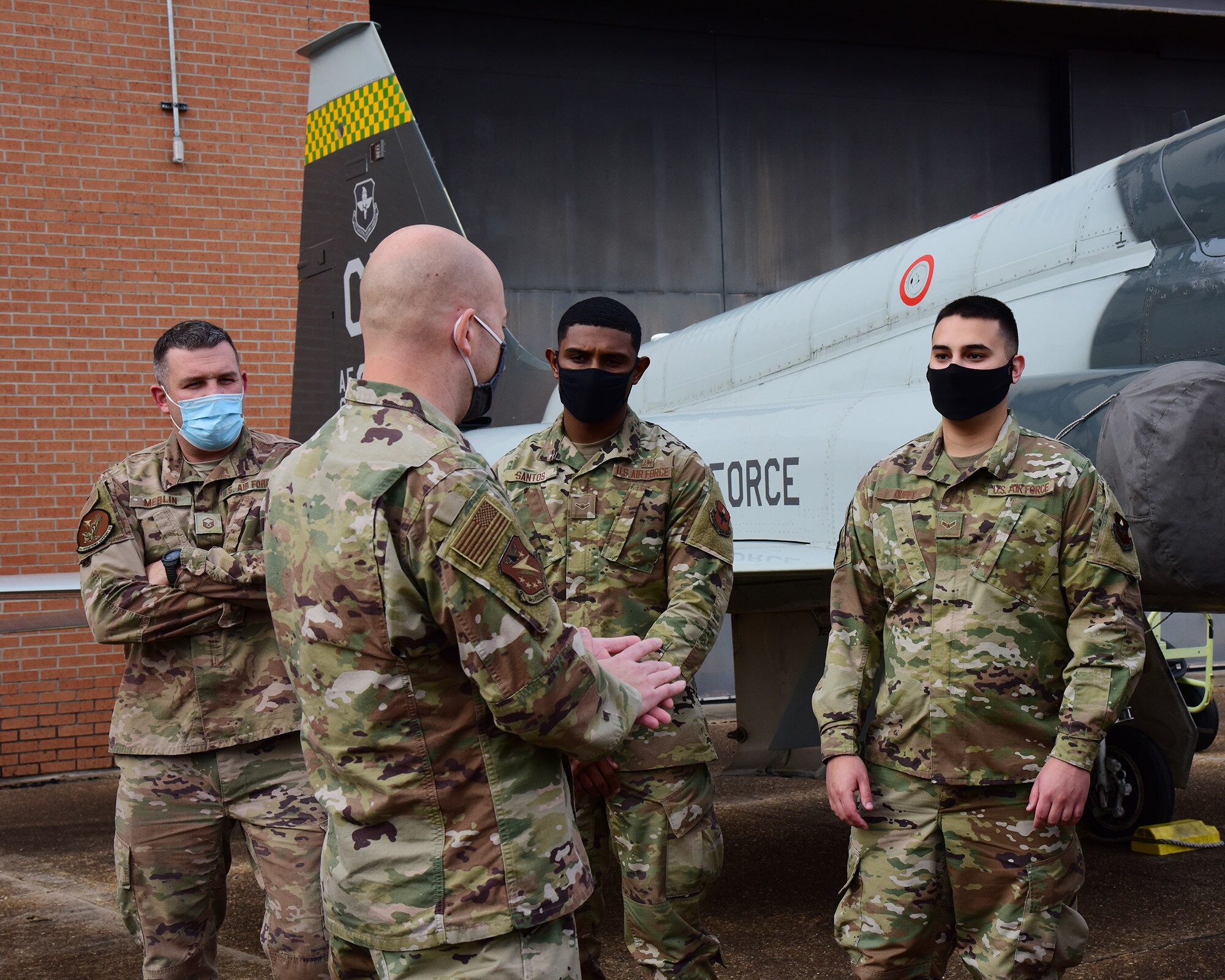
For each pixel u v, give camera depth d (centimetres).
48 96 717
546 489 269
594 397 257
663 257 1020
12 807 636
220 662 249
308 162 713
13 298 710
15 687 700
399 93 648
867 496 242
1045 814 210
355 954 162
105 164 730
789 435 449
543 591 152
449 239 163
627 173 1011
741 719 510
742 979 337
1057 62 1117
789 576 402
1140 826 472
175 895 251
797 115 1056
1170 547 294
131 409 735
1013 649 221
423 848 153
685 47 1025
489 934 151
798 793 623
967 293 439
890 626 235
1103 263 385
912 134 1089
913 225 1091
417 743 152
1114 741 483
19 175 711
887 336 476
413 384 160
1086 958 343
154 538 259
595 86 1002
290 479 161
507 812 154
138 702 252
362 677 152
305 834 245
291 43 772
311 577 154
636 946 257
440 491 147
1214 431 292
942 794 223
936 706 223
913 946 229
